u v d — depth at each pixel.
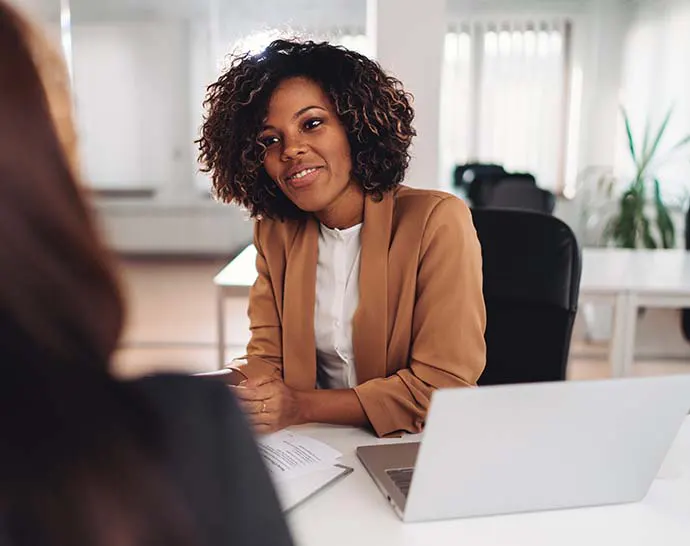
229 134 1.21
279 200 1.27
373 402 1.10
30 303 0.32
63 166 0.34
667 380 0.77
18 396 0.31
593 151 4.83
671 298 2.41
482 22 5.17
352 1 5.31
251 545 0.37
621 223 4.26
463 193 4.79
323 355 1.26
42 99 0.35
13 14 0.36
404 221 1.19
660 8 4.52
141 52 5.36
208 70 5.36
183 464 0.35
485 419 0.74
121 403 0.34
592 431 0.79
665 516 0.82
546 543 0.77
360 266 1.19
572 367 3.44
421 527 0.80
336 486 0.90
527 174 4.17
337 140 1.16
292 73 1.15
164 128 5.48
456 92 5.30
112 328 0.34
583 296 2.44
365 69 1.15
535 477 0.80
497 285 1.47
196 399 0.38
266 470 0.40
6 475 0.31
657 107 4.58
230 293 2.51
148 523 0.32
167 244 5.83
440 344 1.13
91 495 0.31
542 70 5.13
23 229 0.32
